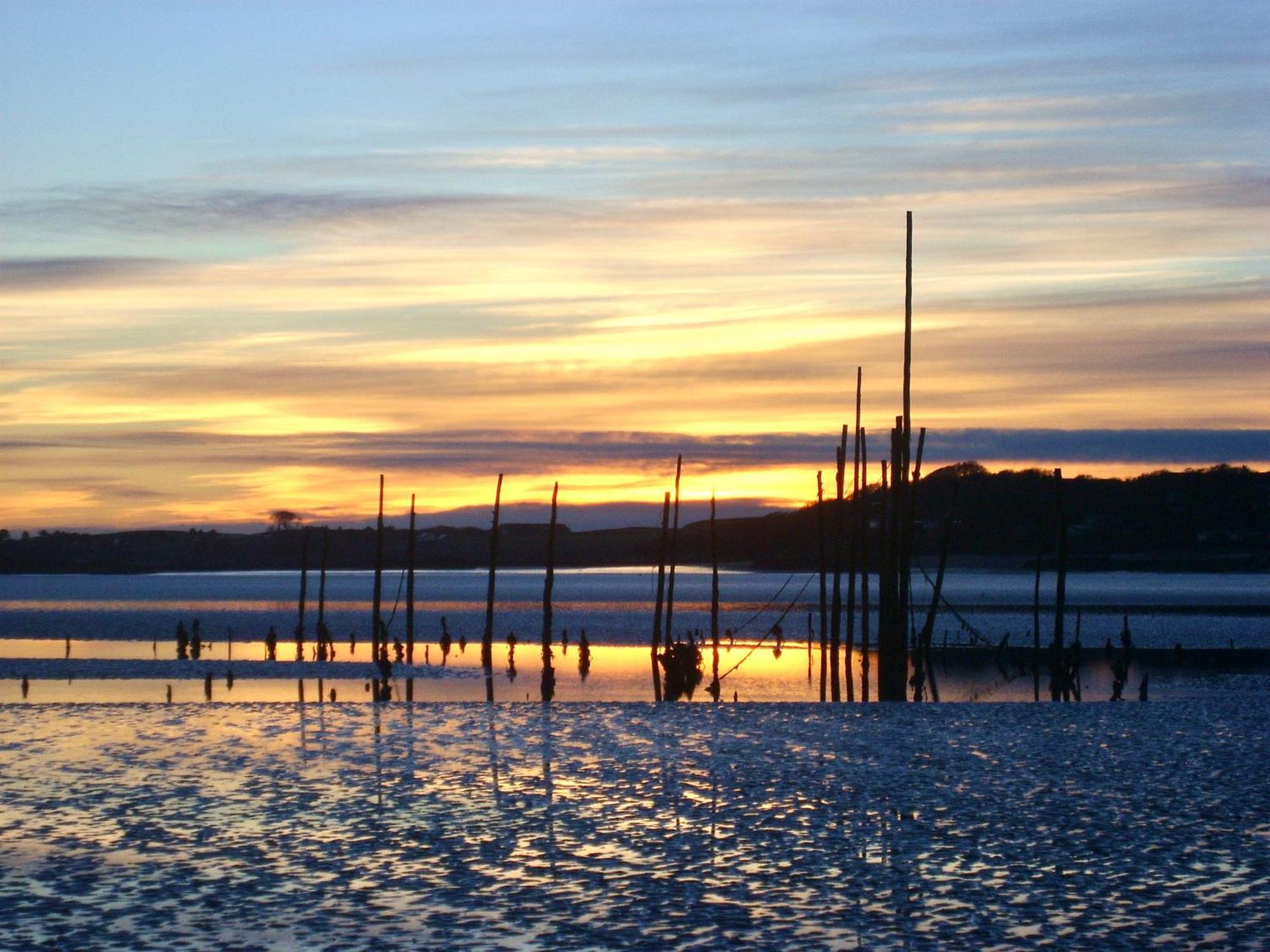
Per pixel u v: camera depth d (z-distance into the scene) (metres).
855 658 73.38
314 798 24.59
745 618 120.62
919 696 49.22
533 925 16.19
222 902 17.30
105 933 15.91
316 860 19.62
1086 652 77.31
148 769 28.22
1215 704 41.81
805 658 74.44
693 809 23.58
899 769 28.11
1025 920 16.38
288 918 16.55
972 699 53.22
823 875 18.66
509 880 18.42
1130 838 21.00
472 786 25.95
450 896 17.53
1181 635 93.19
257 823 22.28
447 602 166.88
